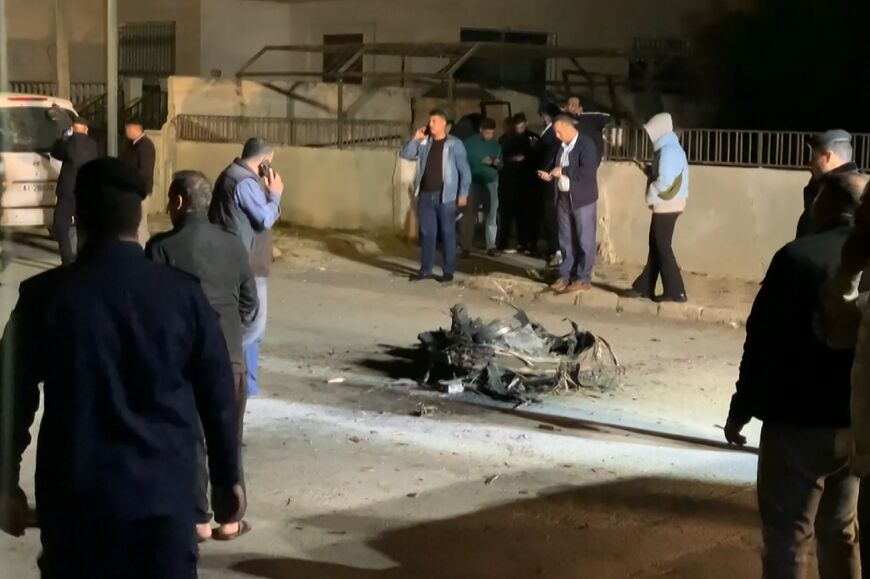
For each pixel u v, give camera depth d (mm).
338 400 8180
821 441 3945
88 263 3146
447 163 13094
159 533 3055
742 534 5719
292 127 18812
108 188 3170
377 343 10102
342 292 12719
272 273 13945
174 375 3141
